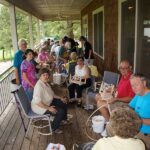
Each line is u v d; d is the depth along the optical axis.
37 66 6.16
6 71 5.50
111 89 3.91
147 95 2.64
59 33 34.78
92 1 10.33
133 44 4.80
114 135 1.55
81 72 5.14
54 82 6.30
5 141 3.69
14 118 4.57
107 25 7.20
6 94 5.18
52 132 3.85
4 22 13.70
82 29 15.07
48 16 19.09
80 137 3.71
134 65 4.70
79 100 5.03
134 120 1.50
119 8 5.62
